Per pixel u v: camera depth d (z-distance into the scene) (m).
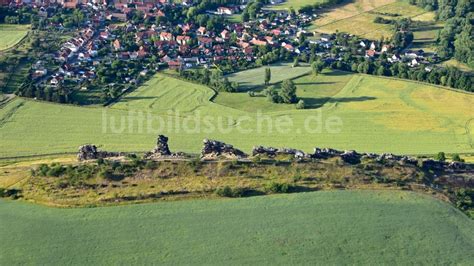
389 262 120.75
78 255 121.12
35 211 134.75
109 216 133.12
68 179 146.62
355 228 130.50
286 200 139.75
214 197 140.50
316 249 123.62
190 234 127.62
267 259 120.44
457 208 141.62
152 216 133.25
